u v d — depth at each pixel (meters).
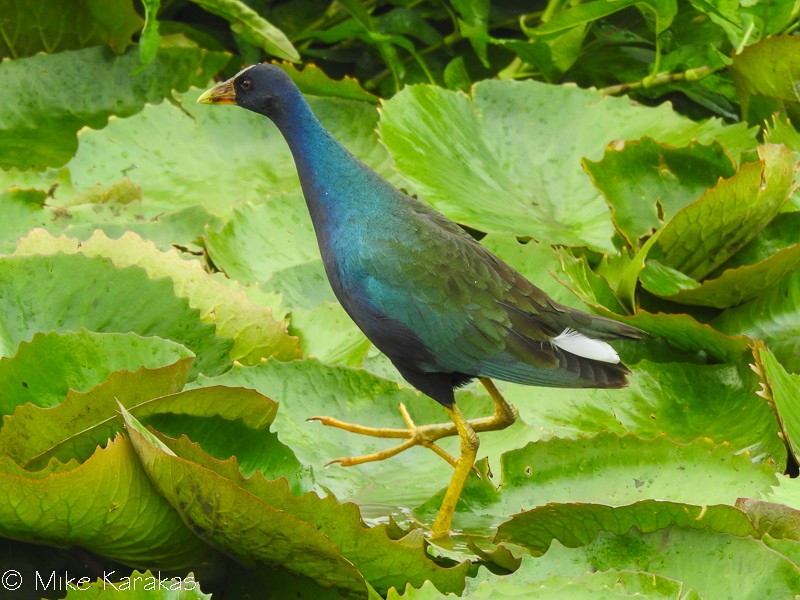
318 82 10.49
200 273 8.09
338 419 7.76
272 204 9.40
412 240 7.18
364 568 6.25
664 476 7.02
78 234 8.71
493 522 7.10
